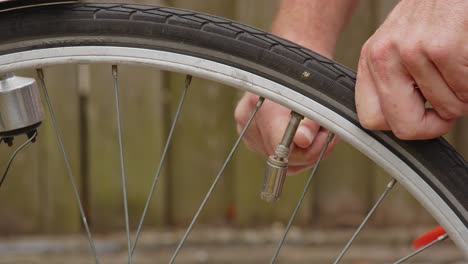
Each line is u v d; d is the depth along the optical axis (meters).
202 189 2.55
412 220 2.55
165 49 1.06
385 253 2.45
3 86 1.11
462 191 1.05
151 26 1.06
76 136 2.45
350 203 2.56
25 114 1.12
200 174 2.54
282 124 1.25
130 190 2.50
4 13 1.06
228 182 2.55
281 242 1.14
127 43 1.06
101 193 2.50
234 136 2.51
